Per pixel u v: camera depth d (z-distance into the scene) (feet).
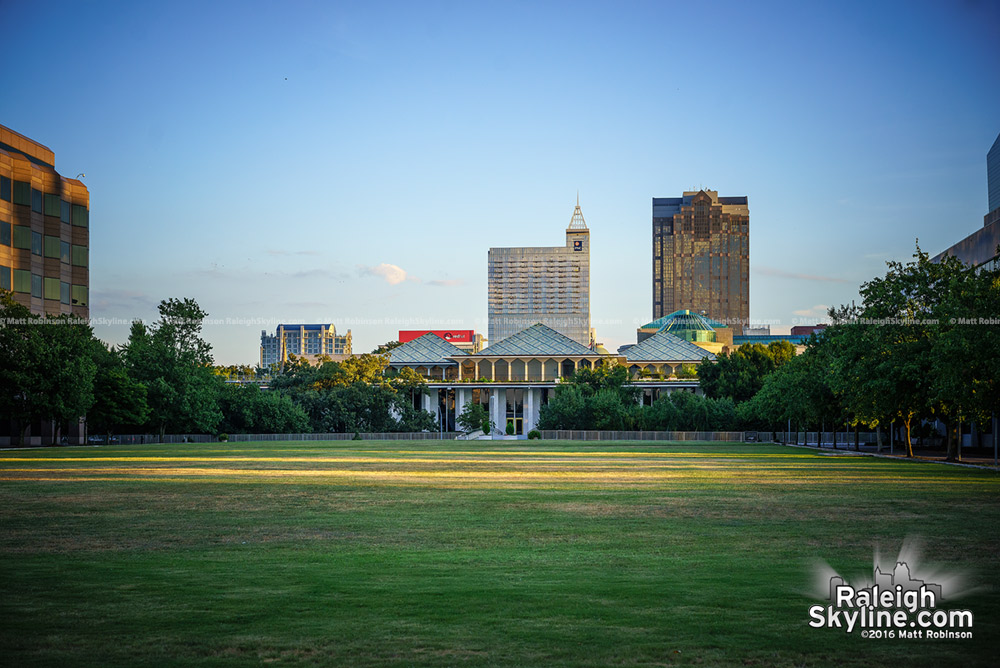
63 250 389.80
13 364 316.60
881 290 245.24
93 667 42.47
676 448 341.21
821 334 343.67
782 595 58.08
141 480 159.02
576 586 60.90
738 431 476.95
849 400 271.90
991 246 288.10
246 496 127.75
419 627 49.80
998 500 122.01
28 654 44.52
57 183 384.68
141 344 429.38
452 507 112.68
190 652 44.98
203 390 428.56
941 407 230.68
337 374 605.73
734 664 43.29
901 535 86.22
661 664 43.24
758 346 547.90
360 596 57.67
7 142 369.09
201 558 72.79
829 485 149.48
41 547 78.64
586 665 42.96
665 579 63.46
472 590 59.57
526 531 89.30
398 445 373.20
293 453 282.77
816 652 45.29
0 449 314.76
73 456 256.93
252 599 56.75
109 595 57.98
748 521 97.50
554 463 222.28
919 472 186.91
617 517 101.45
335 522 96.68
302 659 43.83
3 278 353.72
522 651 45.14
